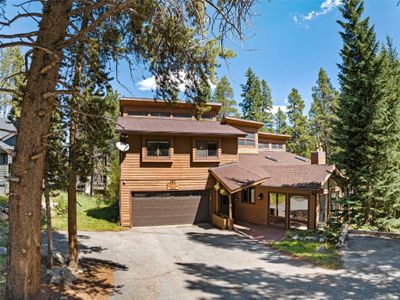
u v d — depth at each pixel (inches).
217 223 736.3
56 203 776.9
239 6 258.5
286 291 324.5
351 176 675.4
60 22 220.8
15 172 210.5
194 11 292.7
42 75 215.3
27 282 207.8
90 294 301.3
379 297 300.4
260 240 597.9
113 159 935.0
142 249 515.2
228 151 826.8
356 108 670.5
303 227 684.1
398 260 422.6
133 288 330.3
